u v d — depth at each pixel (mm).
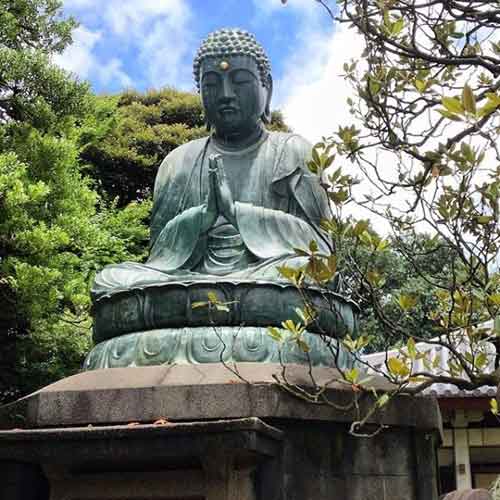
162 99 21125
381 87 5758
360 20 5398
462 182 5305
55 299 10719
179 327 6750
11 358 11344
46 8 12242
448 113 4121
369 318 15391
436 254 8453
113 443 5406
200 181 8078
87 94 12773
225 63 8000
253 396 5781
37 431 5520
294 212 7910
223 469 5449
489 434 11875
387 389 6273
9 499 6039
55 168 11500
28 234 10398
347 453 6129
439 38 5668
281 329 6645
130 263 7547
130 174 19469
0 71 11383
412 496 6195
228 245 7473
